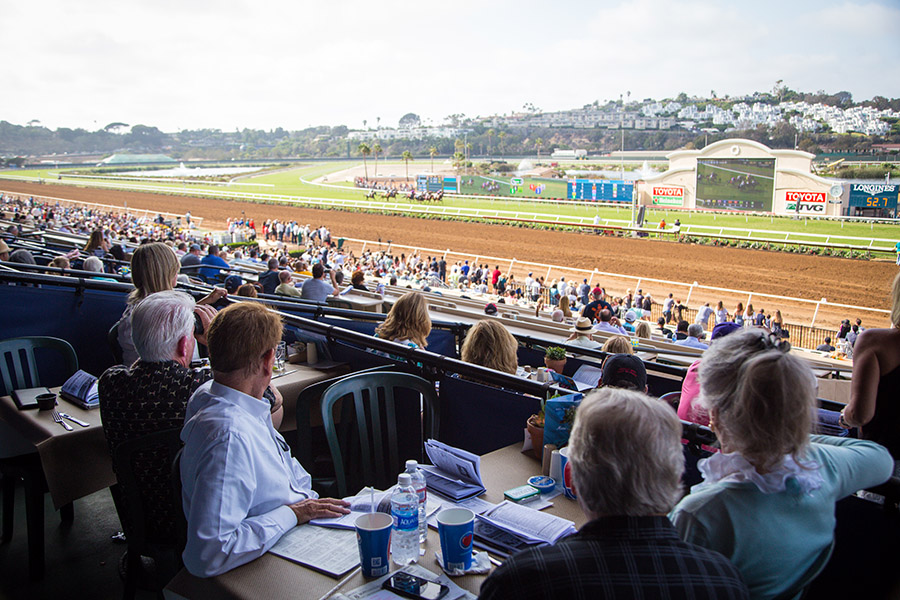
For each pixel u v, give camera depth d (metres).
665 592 1.44
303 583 2.10
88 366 5.84
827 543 1.90
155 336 2.97
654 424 1.55
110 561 3.77
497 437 3.50
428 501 2.56
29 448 3.85
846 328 18.45
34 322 5.50
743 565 1.77
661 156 103.38
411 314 4.67
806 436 1.74
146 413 2.96
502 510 2.42
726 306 24.64
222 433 2.33
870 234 36.12
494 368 4.02
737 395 1.78
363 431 3.29
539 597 1.44
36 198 73.75
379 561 2.09
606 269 30.97
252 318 2.48
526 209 52.94
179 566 2.71
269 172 138.88
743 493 1.79
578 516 2.44
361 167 131.38
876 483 2.04
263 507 2.45
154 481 2.98
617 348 5.06
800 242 34.78
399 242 39.97
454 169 107.69
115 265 10.56
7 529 3.97
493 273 25.55
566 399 2.77
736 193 45.19
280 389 4.07
